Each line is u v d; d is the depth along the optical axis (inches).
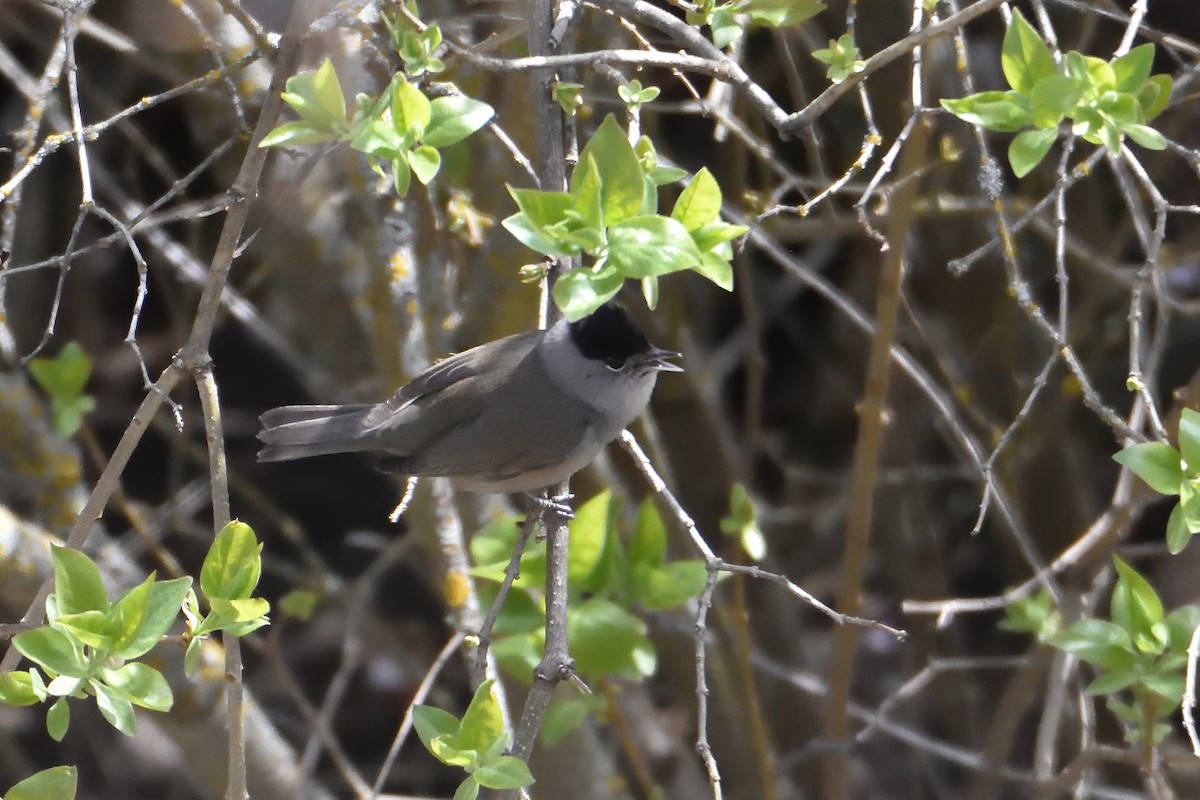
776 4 270.5
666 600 324.2
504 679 392.8
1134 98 230.2
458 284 438.6
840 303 366.9
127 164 512.4
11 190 250.5
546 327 346.0
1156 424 253.6
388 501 603.8
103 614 212.7
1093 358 495.5
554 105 292.7
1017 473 494.9
